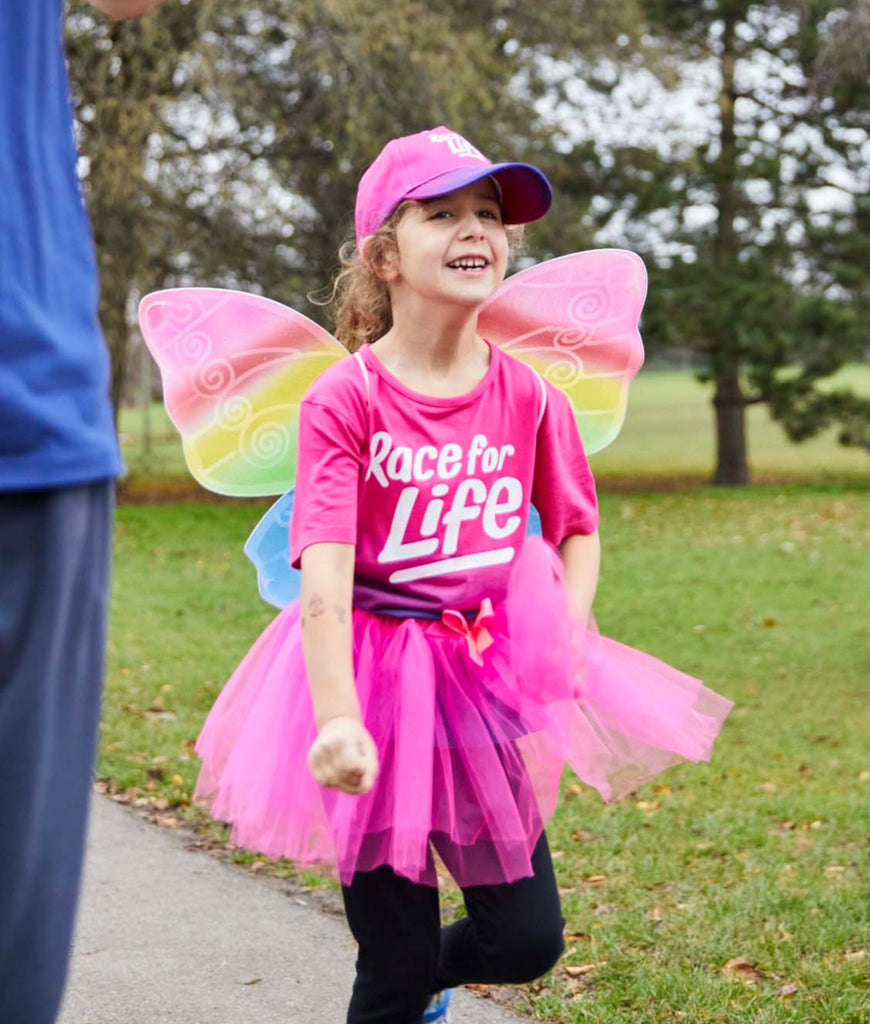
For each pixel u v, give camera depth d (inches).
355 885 92.6
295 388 104.3
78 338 59.4
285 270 738.8
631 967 141.1
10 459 56.2
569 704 91.5
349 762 79.3
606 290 109.1
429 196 90.7
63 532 57.6
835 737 281.3
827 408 882.8
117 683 295.4
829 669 363.6
